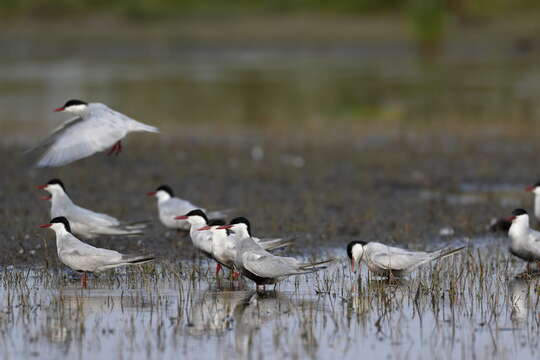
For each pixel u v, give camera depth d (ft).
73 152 30.91
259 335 30.07
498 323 31.48
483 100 107.86
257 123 92.38
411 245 44.70
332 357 27.86
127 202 54.34
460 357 27.89
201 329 30.68
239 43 187.52
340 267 40.50
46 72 140.05
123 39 187.52
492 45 185.06
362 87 124.06
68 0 207.31
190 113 98.68
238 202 54.90
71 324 31.01
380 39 191.52
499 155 72.43
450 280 36.29
